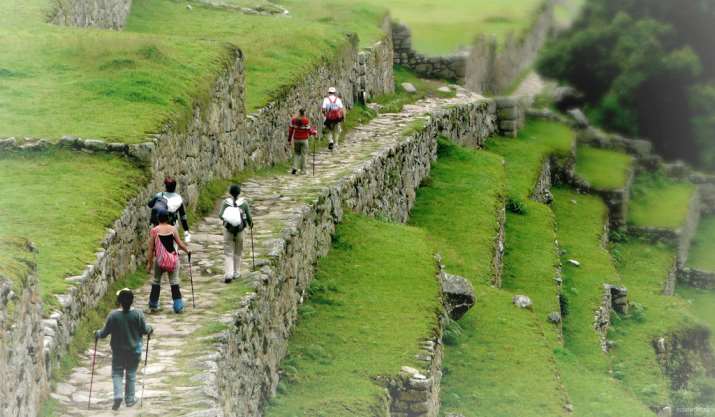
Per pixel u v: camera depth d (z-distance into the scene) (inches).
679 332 3275.1
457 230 3053.6
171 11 3479.3
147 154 1886.1
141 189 1838.1
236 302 1643.7
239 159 2433.6
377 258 2297.0
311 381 1813.5
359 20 4057.6
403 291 2165.4
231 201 1738.4
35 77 2170.3
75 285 1480.1
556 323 2876.5
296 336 1951.3
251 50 3061.0
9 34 2352.4
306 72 2984.7
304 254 2103.8
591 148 5007.4
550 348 2321.6
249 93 2699.3
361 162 2719.0
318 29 3442.4
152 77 2181.3
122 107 2047.2
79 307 1486.2
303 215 2107.5
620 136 5187.0
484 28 5012.3
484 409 2057.1
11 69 2181.3
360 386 1800.0
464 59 4345.5
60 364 1391.5
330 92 2913.4
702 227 4940.9
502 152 4232.3
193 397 1334.9
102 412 1301.7
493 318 2429.9
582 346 2906.0
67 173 1824.6
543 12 5531.5
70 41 2326.5
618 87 5265.8
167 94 2127.2
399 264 2278.5
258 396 1674.5
